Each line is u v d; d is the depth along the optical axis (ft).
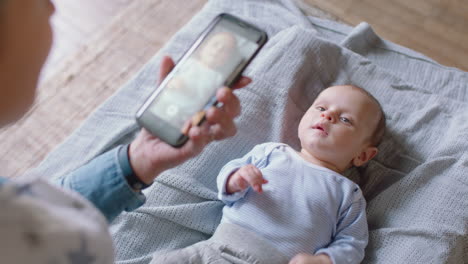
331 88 3.91
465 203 3.33
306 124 3.79
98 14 5.39
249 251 3.16
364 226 3.44
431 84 4.53
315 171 3.57
